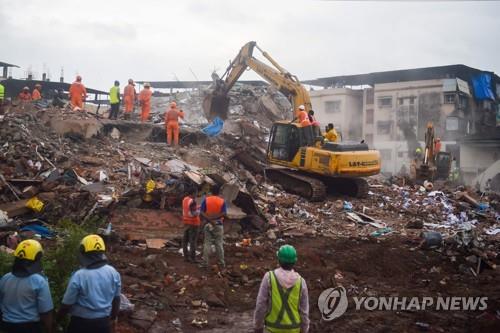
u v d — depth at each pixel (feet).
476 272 38.99
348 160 59.21
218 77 77.87
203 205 34.58
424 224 54.65
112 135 65.26
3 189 42.37
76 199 41.14
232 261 36.65
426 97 162.40
